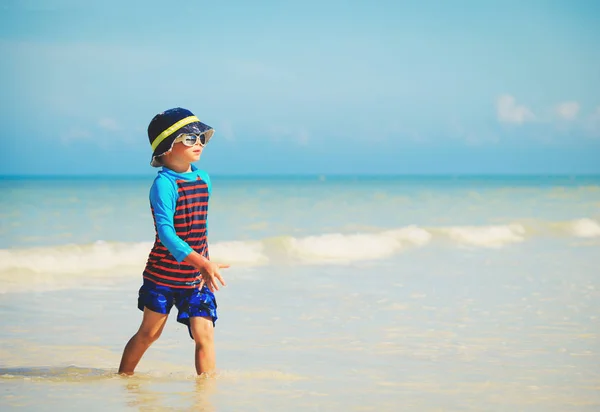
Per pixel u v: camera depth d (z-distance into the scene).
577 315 6.03
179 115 3.87
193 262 3.63
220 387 3.75
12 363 4.37
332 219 17.33
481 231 13.45
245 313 6.14
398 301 6.77
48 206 20.89
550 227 14.64
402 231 12.95
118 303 6.67
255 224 15.59
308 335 5.26
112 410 3.28
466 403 3.48
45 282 7.89
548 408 3.41
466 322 5.74
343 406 3.41
